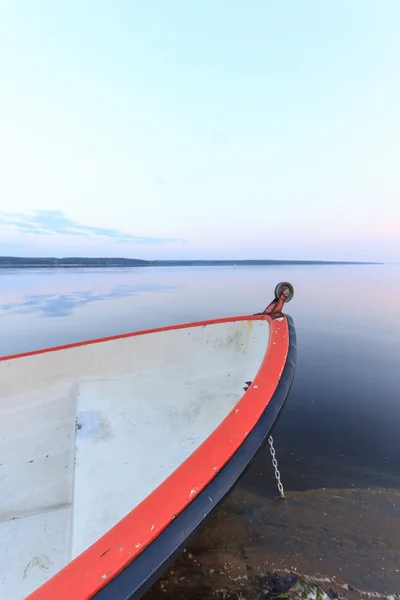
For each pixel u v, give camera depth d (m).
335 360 6.34
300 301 16.12
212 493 0.81
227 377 2.29
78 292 22.67
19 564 1.16
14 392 2.36
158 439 1.76
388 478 2.80
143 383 2.38
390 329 9.20
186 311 13.70
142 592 0.60
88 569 0.61
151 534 0.69
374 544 2.00
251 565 1.81
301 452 3.22
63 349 2.61
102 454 1.64
